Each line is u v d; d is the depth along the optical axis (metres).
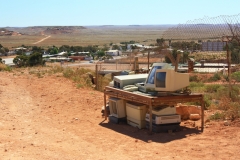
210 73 24.56
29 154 7.06
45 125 9.80
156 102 8.66
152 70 9.40
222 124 9.12
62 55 100.88
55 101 13.16
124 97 9.73
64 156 6.98
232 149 7.04
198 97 8.97
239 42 12.82
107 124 10.05
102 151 7.38
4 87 15.78
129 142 8.08
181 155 6.88
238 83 18.50
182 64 19.77
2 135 8.48
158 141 8.04
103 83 17.14
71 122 10.23
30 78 19.09
